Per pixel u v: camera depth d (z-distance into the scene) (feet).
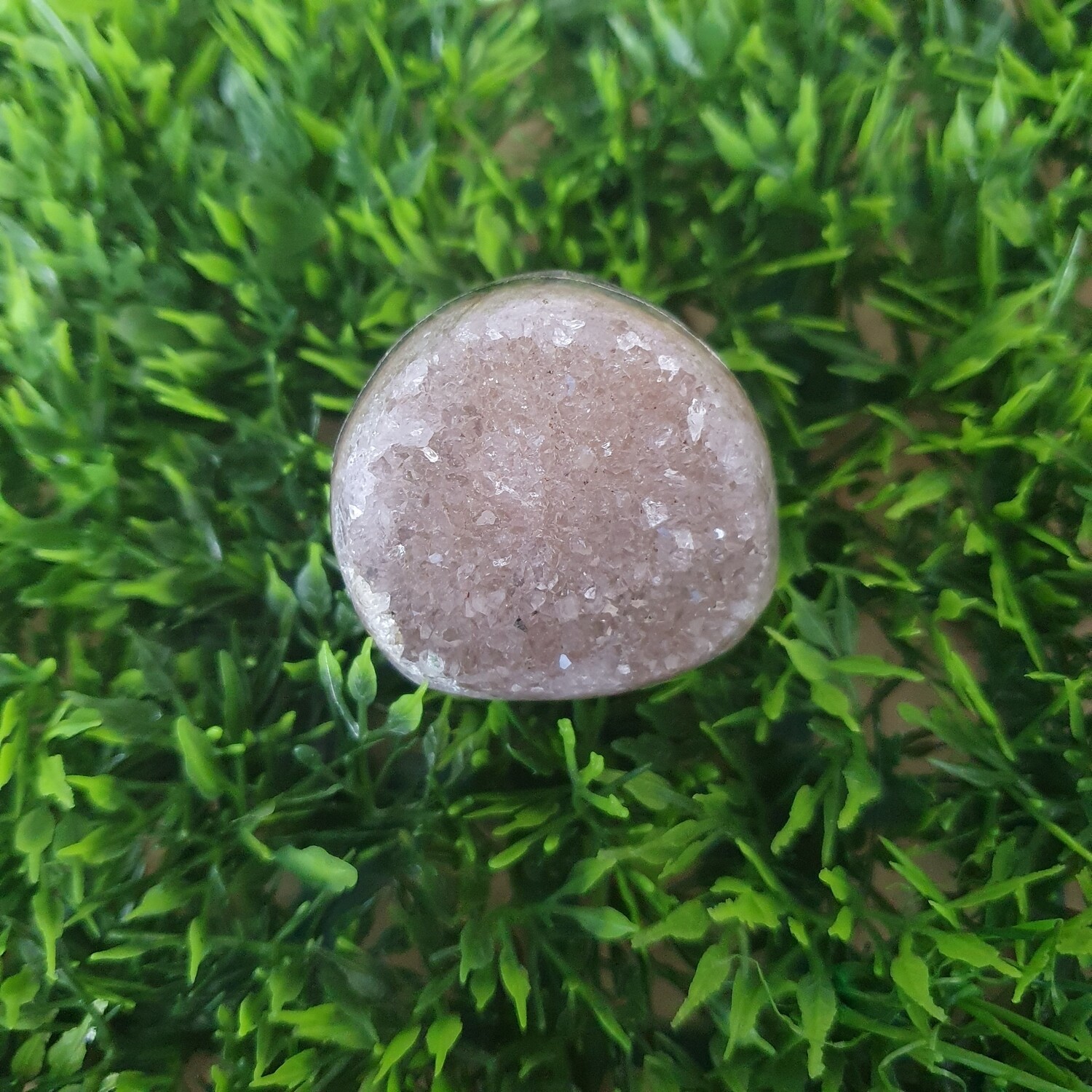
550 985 0.30
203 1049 0.30
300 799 0.30
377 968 0.29
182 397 0.31
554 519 0.28
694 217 0.35
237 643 0.32
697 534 0.28
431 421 0.28
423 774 0.32
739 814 0.31
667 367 0.28
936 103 0.34
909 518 0.33
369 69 0.34
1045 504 0.32
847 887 0.28
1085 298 0.35
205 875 0.30
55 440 0.31
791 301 0.34
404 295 0.33
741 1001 0.26
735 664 0.33
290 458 0.32
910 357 0.33
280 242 0.32
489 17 0.35
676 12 0.33
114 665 0.32
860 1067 0.29
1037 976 0.27
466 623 0.28
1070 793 0.30
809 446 0.33
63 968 0.29
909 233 0.33
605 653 0.28
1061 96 0.32
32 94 0.32
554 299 0.29
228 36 0.32
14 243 0.31
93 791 0.28
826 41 0.33
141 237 0.33
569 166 0.34
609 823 0.31
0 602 0.31
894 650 0.33
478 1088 0.29
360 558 0.28
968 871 0.30
